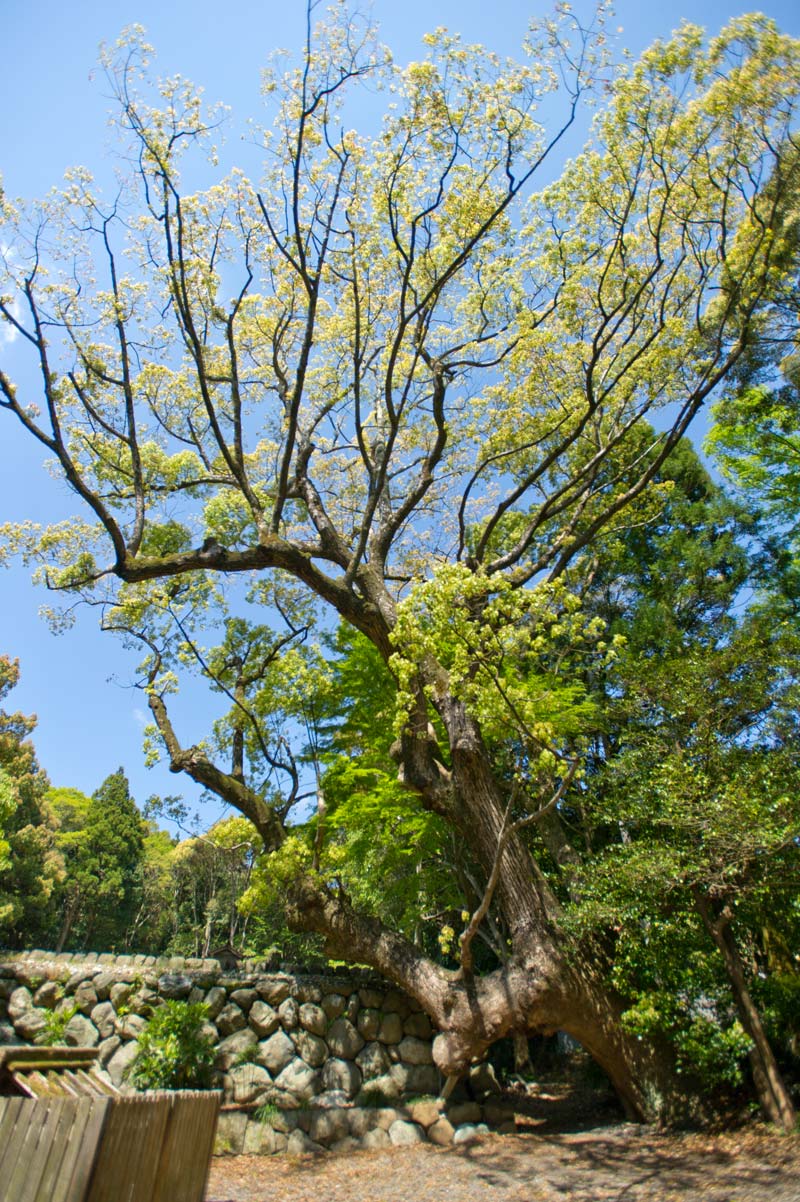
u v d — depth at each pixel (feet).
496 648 26.45
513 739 34.60
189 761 38.60
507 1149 27.99
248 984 34.55
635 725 35.22
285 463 34.86
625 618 57.62
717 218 41.55
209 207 35.35
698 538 60.59
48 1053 13.65
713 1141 26.40
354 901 50.62
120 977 34.04
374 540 39.83
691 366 43.14
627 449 53.47
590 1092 40.06
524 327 42.27
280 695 38.04
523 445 44.68
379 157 33.55
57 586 39.73
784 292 45.27
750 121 36.37
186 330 34.63
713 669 33.19
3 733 101.76
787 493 57.67
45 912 101.60
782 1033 30.71
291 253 35.68
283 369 45.78
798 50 34.71
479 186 35.12
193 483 41.63
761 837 26.81
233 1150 28.58
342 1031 33.81
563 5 32.27
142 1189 11.12
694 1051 28.37
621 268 41.65
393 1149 28.43
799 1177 20.95
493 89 32.37
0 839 64.34
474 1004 30.58
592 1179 23.88
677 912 29.81
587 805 37.35
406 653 27.17
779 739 32.32
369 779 42.06
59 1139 10.32
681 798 30.14
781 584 57.77
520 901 31.35
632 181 38.88
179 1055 30.09
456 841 38.01
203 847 99.35
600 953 30.89
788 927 30.71
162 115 31.68
